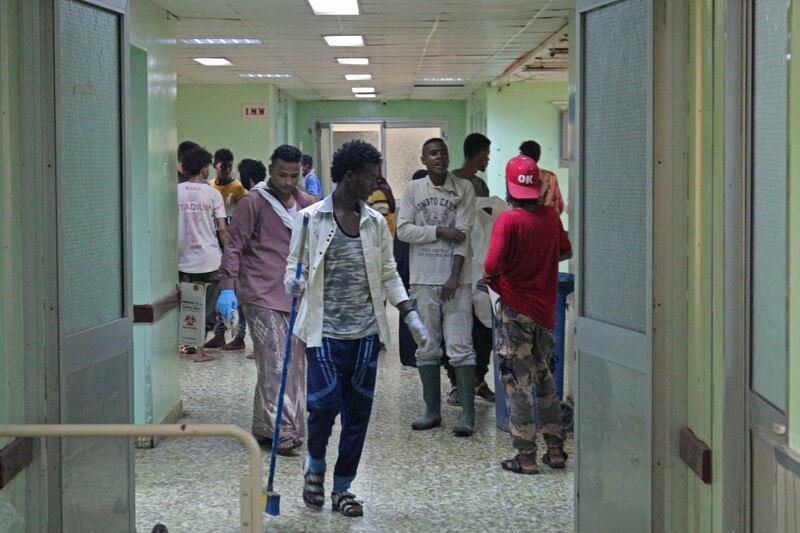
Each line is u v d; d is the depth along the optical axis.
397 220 5.89
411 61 11.37
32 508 3.10
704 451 2.86
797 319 2.06
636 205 3.23
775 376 2.24
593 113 3.57
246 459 5.40
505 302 5.04
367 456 5.44
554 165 14.66
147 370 5.85
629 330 3.28
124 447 3.74
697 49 3.00
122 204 3.71
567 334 6.93
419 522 4.39
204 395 7.19
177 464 5.32
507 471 5.15
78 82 3.31
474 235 5.89
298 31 8.77
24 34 3.06
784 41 2.15
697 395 3.01
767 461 2.29
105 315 3.55
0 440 2.95
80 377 3.29
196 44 9.73
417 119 17.94
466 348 5.87
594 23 3.54
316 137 17.89
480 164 6.36
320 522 4.38
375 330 4.32
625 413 3.33
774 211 2.24
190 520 4.41
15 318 3.05
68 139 3.23
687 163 3.10
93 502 3.45
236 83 14.20
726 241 2.53
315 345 4.27
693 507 3.07
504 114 14.61
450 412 6.46
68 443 3.23
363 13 7.81
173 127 6.77
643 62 3.17
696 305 3.03
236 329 9.09
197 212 8.24
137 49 5.86
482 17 8.04
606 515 3.50
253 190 5.50
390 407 6.63
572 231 7.19
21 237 3.09
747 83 2.46
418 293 5.90
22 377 3.10
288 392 5.48
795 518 2.04
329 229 4.29
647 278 3.14
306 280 4.37
